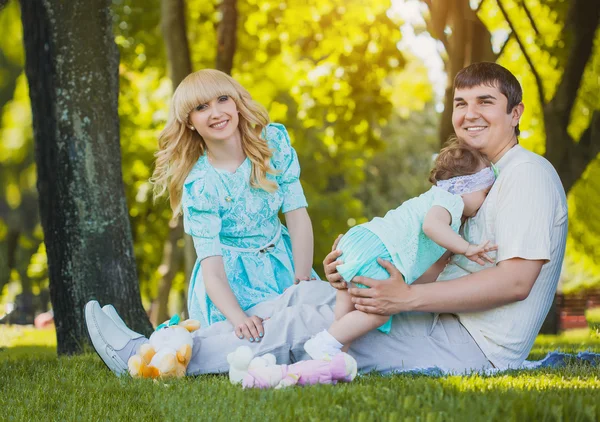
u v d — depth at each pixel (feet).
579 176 38.50
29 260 72.90
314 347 12.26
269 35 44.29
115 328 13.58
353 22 42.80
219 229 14.32
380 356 12.84
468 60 35.40
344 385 10.82
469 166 12.70
